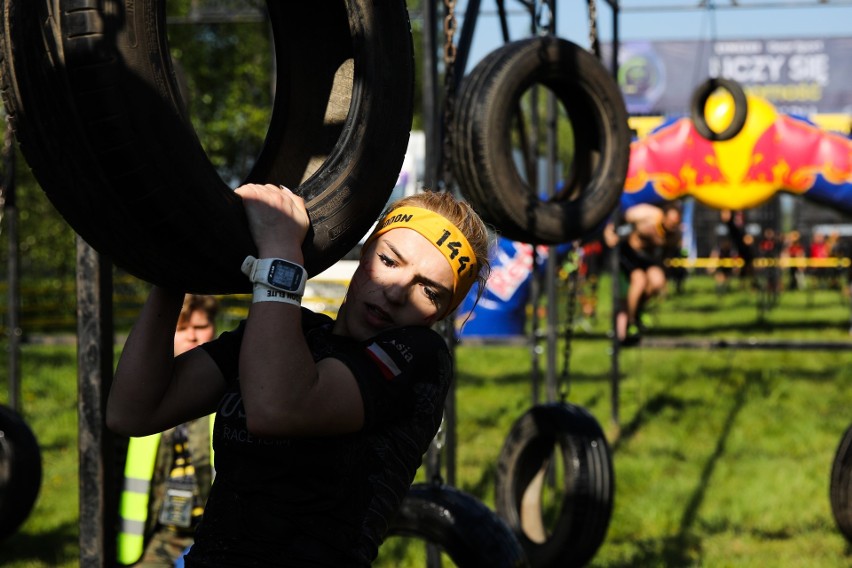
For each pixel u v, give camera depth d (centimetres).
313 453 189
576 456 473
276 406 177
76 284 341
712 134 523
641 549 622
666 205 1041
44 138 182
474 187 411
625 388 1212
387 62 222
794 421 1020
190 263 188
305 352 181
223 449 196
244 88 2495
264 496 190
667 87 2103
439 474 385
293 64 235
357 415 187
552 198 454
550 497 753
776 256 2495
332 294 826
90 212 184
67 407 1113
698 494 738
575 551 470
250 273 185
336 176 213
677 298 2692
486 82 407
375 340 195
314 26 231
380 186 219
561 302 2025
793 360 1476
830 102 2080
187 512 382
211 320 398
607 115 438
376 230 205
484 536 354
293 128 234
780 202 2531
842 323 1942
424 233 198
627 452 878
